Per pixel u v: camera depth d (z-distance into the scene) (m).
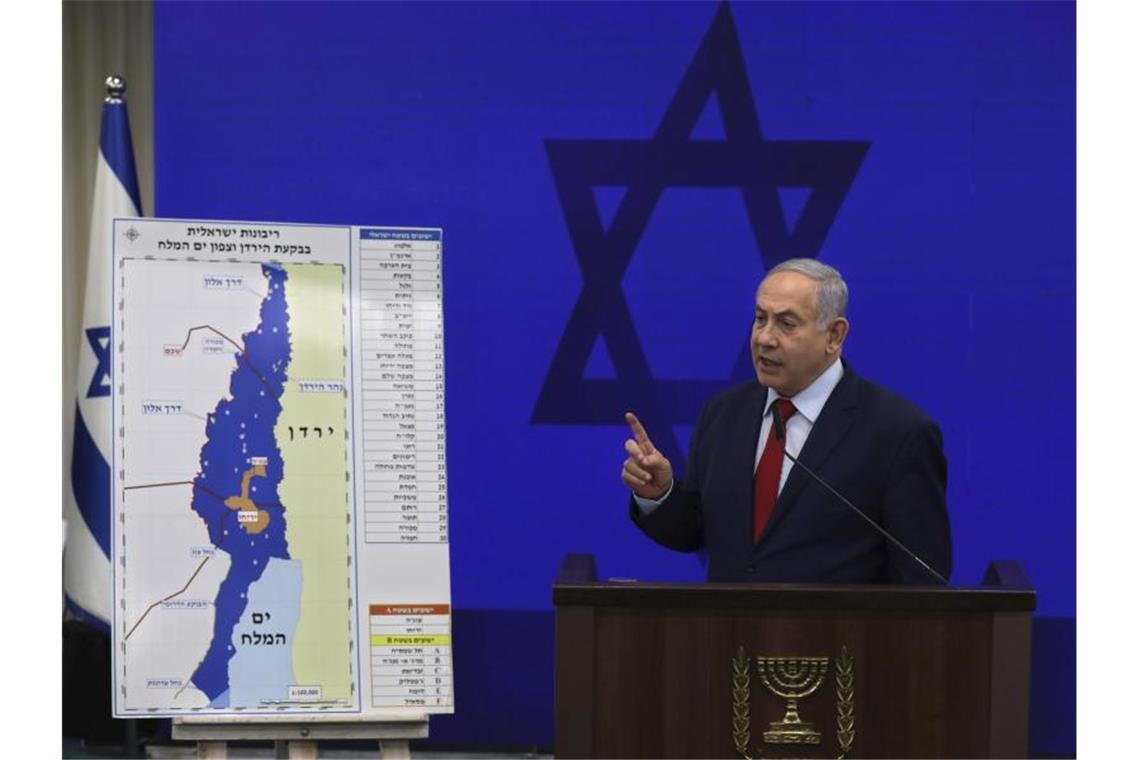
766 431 10.10
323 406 10.13
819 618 8.54
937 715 8.53
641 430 9.79
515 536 13.59
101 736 13.94
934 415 13.38
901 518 9.56
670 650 8.58
